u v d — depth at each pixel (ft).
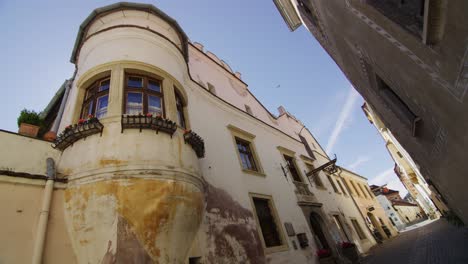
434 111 13.41
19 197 13.46
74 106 19.67
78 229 14.12
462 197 17.54
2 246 11.88
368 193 100.99
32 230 13.19
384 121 29.60
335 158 49.16
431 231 60.23
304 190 46.93
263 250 26.63
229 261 21.54
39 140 16.44
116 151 15.61
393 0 12.21
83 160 15.61
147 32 24.16
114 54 21.29
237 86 53.62
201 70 43.16
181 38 30.68
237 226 25.39
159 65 22.57
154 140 16.81
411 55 12.51
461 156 13.16
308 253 34.22
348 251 44.21
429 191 71.00
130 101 19.10
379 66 17.95
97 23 25.84
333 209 55.31
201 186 18.86
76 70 27.20
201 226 21.08
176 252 15.29
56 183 15.03
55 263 13.03
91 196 14.42
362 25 16.63
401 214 146.72
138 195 14.58
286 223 34.22
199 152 20.97
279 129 58.13
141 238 13.96
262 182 35.83
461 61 8.96
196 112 31.30
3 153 14.32
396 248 50.55
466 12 7.67
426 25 9.61
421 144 19.51
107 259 13.10
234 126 38.32
